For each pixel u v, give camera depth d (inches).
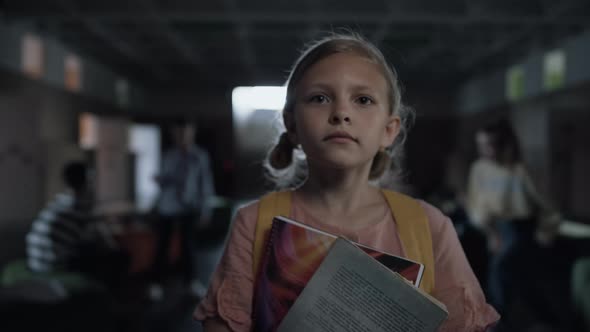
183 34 300.2
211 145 502.0
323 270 21.0
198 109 500.7
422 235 24.9
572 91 281.4
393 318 19.9
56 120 300.2
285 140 30.1
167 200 161.2
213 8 243.4
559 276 117.3
